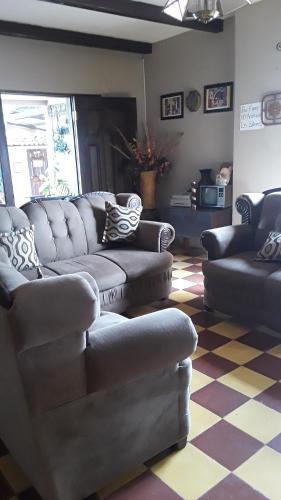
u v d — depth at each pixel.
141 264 3.10
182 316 1.54
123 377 1.38
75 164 5.16
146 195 5.16
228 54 4.34
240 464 1.63
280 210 3.10
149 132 5.59
